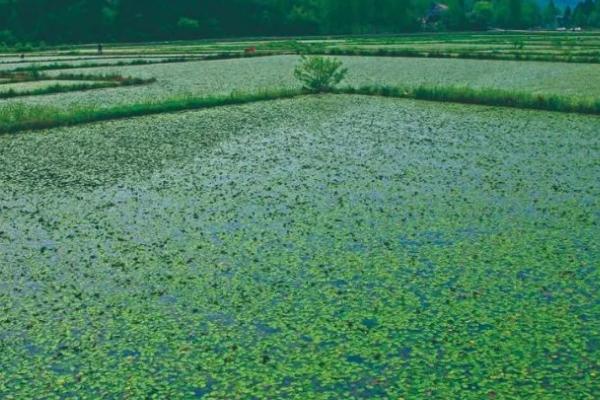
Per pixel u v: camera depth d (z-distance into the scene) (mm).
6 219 15430
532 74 46281
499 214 15242
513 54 62688
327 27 135875
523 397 8266
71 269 12477
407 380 8688
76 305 11000
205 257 12953
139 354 9469
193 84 42812
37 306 11000
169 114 30906
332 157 21094
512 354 9250
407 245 13414
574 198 16375
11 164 20906
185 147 23000
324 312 10586
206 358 9320
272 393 8477
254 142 23672
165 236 14156
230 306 10859
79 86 40469
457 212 15422
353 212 15539
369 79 44938
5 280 12031
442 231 14195
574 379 8633
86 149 22984
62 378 8906
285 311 10648
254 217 15289
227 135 25125
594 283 11492
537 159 20469
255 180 18469
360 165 19984
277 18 129250
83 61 63625
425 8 163375
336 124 27297
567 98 31641
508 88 38188
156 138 24766
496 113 30016
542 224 14539
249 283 11727
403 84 41219
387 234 14062
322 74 38344
